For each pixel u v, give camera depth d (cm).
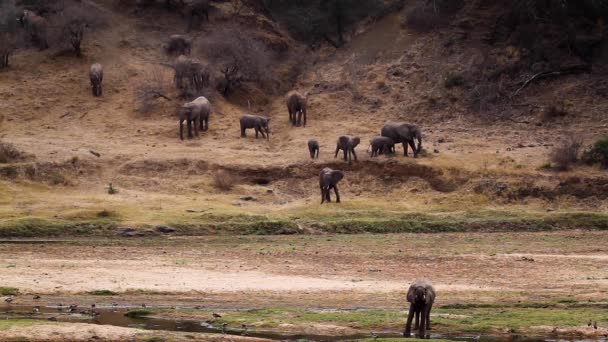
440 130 6800
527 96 7106
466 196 5628
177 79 7288
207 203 5478
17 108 7044
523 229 5097
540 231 5075
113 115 7012
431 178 5809
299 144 6494
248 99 7381
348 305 3033
